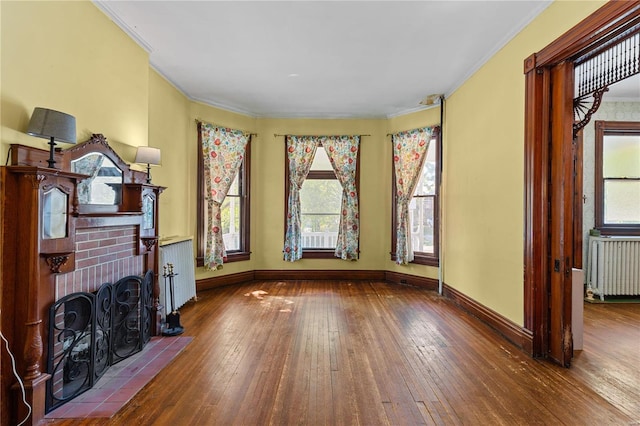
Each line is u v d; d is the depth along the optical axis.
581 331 3.07
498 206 3.49
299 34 3.30
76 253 2.31
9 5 1.92
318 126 6.09
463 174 4.35
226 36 3.34
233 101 5.34
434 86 4.66
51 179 2.03
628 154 5.08
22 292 1.94
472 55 3.73
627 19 2.09
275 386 2.42
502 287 3.43
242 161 5.88
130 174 2.97
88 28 2.57
